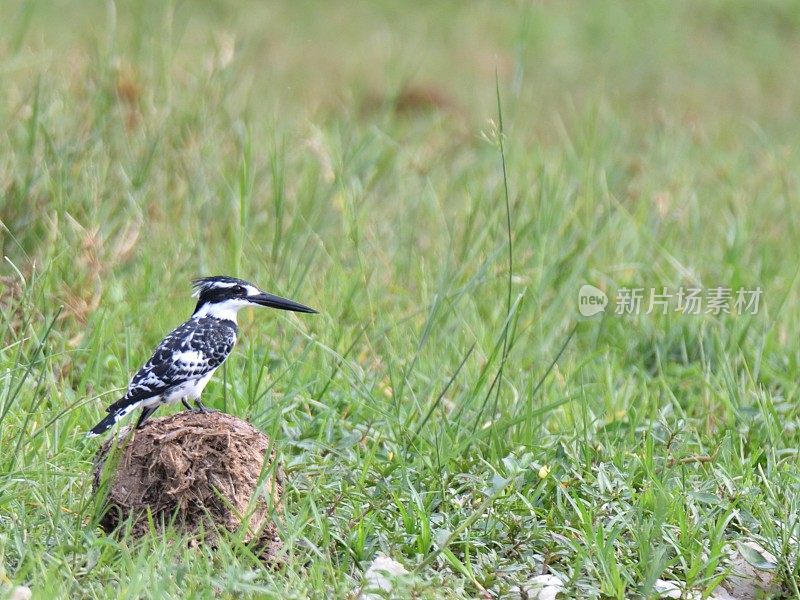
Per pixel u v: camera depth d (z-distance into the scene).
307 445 9.78
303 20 27.73
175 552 7.95
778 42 29.44
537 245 14.10
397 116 22.30
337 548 8.56
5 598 7.16
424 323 12.45
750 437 10.72
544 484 9.19
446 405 11.02
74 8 24.34
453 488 9.46
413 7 29.53
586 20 29.41
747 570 8.80
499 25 28.70
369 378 11.34
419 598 7.59
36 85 14.40
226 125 15.34
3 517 8.39
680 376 12.46
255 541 8.12
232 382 10.52
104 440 9.42
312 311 9.44
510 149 18.00
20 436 9.03
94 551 7.86
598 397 11.81
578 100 24.95
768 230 15.91
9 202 12.59
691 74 27.17
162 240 13.27
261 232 13.98
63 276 11.98
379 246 14.25
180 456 8.19
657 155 18.06
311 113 19.08
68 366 10.95
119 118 14.44
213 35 18.52
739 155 18.98
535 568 8.38
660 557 8.08
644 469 9.67
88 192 12.91
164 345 8.84
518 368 11.88
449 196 16.33
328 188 15.11
